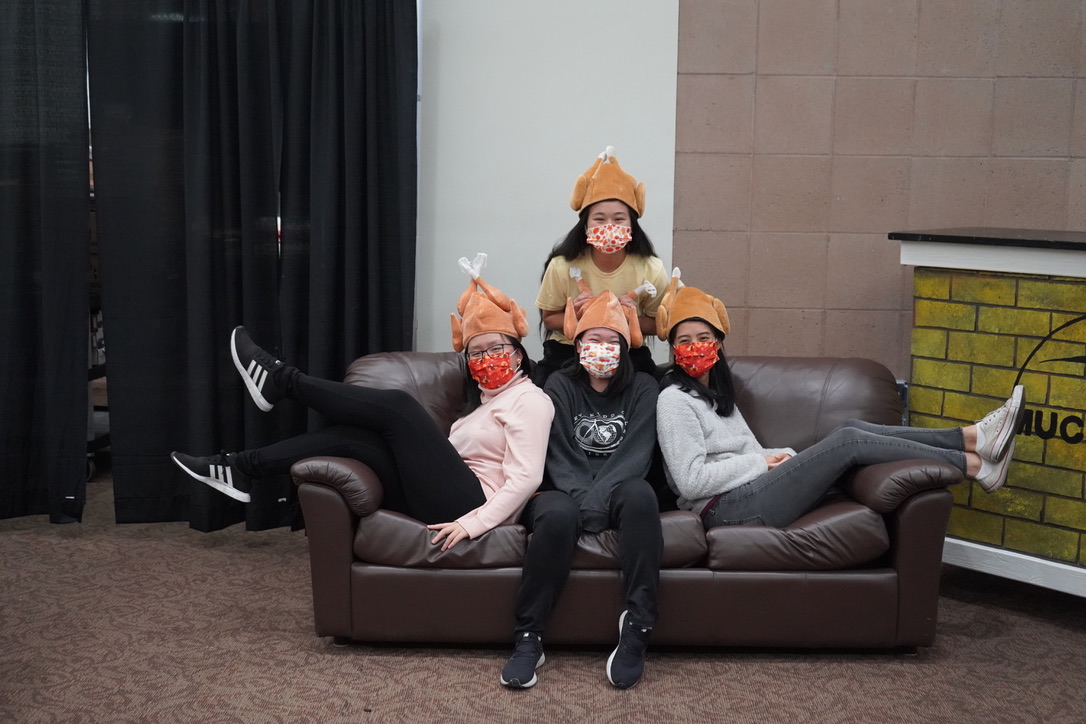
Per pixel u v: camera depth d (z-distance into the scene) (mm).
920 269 3072
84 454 3602
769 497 2658
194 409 3537
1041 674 2527
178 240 3562
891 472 2543
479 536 2578
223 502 3631
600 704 2350
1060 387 2793
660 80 3607
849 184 3641
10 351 3553
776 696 2396
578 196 3061
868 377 3059
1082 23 3488
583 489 2684
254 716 2275
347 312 3531
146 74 3463
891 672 2535
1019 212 3600
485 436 2779
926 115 3586
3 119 3453
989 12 3521
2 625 2775
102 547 3436
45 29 3389
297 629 2777
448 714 2295
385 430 2658
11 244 3508
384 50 3473
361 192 3520
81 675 2473
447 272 3719
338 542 2578
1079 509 2781
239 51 3424
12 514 3664
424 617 2588
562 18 3588
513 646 2674
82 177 3471
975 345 2959
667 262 3703
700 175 3660
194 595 3020
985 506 2971
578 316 2980
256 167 3514
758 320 3729
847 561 2555
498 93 3627
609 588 2559
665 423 2742
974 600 3047
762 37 3580
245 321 3566
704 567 2600
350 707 2322
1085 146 3533
